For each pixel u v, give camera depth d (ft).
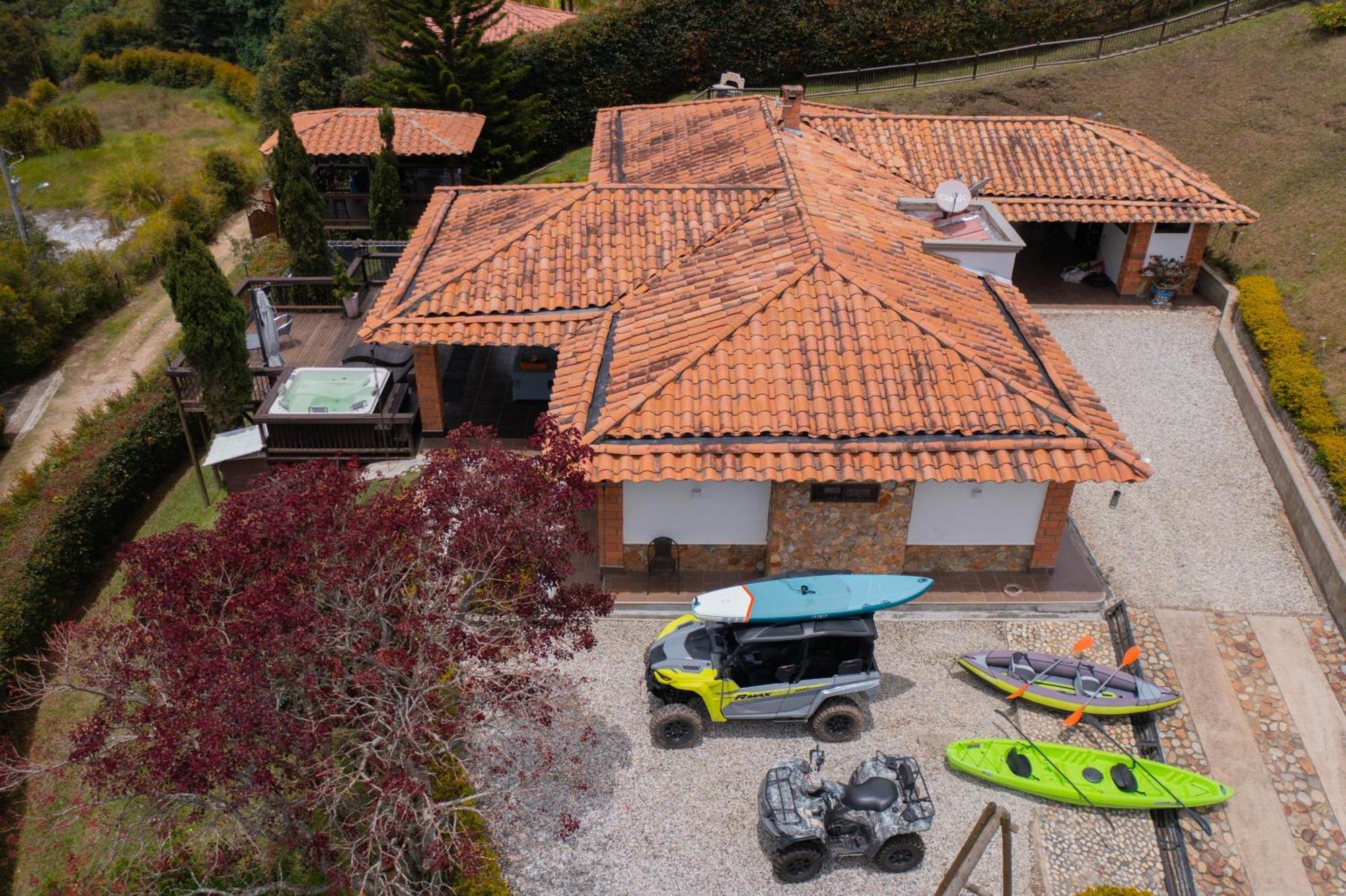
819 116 92.48
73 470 72.28
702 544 56.80
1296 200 92.38
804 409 52.08
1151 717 49.57
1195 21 118.32
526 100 128.16
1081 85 117.08
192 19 226.79
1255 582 58.29
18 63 225.56
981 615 55.88
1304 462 64.90
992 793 45.80
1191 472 67.31
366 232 111.75
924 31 129.90
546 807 44.86
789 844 40.73
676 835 43.80
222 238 134.72
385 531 36.83
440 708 37.86
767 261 62.49
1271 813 45.85
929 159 89.20
